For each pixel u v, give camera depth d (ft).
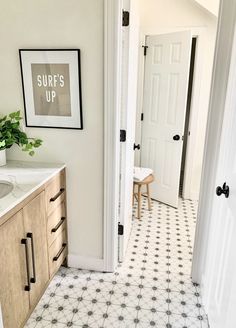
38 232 5.35
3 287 4.29
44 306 5.89
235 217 4.06
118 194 6.63
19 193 4.71
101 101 5.77
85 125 5.99
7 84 6.02
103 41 5.40
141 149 11.37
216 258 5.15
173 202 10.61
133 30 6.27
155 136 10.75
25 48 5.71
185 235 8.69
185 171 11.12
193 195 11.29
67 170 6.39
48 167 6.06
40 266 5.56
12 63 5.86
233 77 4.69
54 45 5.61
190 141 10.67
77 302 6.00
